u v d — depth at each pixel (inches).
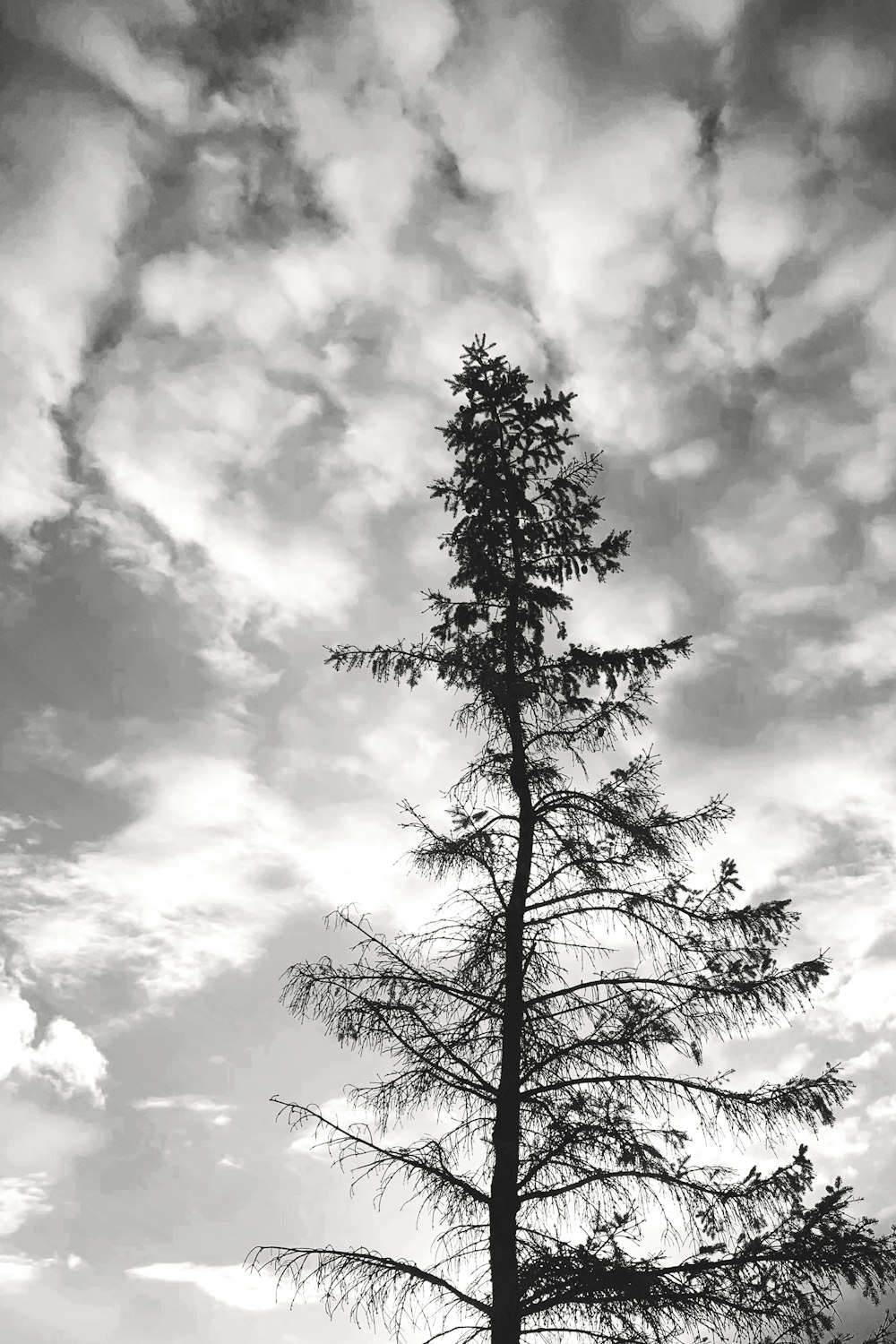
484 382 444.5
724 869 348.8
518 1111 332.2
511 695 390.3
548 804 390.0
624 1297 285.9
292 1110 324.2
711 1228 303.1
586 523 429.4
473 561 418.6
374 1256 301.1
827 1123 306.8
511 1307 292.0
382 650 416.2
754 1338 284.4
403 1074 333.4
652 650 390.0
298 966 344.5
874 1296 277.9
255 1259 305.6
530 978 364.2
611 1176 311.1
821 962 326.3
